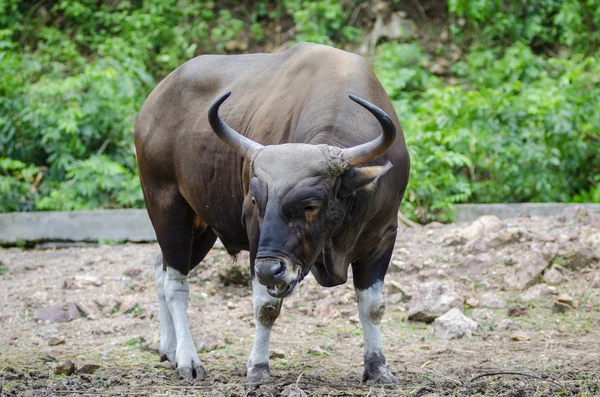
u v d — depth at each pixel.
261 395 9.88
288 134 10.50
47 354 12.88
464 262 16.56
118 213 20.59
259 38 30.56
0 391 10.08
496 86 26.73
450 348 13.00
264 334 10.58
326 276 9.88
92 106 23.47
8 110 23.92
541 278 15.95
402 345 13.34
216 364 12.23
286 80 11.09
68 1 30.25
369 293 10.51
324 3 29.75
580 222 18.61
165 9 29.84
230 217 11.50
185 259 12.38
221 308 15.55
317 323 14.73
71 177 23.64
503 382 10.38
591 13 29.05
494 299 15.11
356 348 13.20
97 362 12.52
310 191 8.79
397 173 10.20
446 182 21.02
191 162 11.85
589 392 9.81
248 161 9.84
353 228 9.56
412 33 29.34
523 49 27.16
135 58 27.89
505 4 29.81
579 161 23.00
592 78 24.94
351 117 10.02
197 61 12.69
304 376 10.93
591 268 16.33
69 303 15.49
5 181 22.53
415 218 20.77
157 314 15.16
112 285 16.84
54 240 20.66
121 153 24.17
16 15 30.59
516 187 22.30
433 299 14.73
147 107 12.88
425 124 22.30
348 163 9.00
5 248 20.75
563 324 14.25
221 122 9.41
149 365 12.22
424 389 10.04
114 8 31.16
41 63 28.53
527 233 17.39
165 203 12.53
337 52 10.92
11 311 15.62
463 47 29.22
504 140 22.12
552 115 22.09
